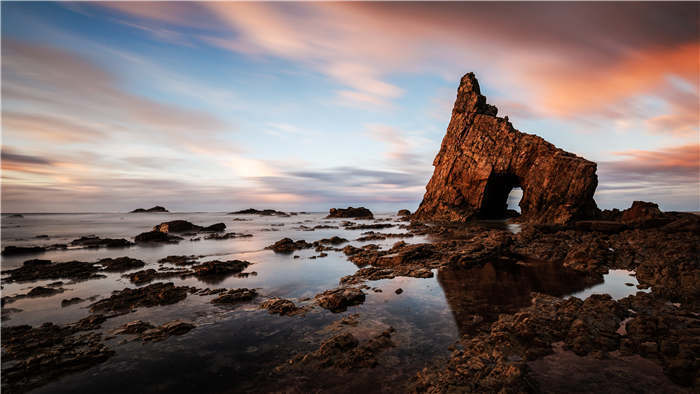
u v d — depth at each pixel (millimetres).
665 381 7262
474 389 7035
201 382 7840
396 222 72562
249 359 8977
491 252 23484
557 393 6930
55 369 8477
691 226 26375
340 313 12672
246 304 14141
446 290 15672
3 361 9109
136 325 11398
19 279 19281
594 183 47625
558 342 9445
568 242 27203
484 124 63969
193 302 14469
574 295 14508
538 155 54656
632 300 12852
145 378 8062
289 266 22781
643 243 24109
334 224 70812
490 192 65938
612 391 6961
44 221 90688
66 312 13328
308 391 7348
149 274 19969
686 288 14078
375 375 7945
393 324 11352
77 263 23078
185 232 51375
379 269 20703
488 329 10711
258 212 179250
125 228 61500
